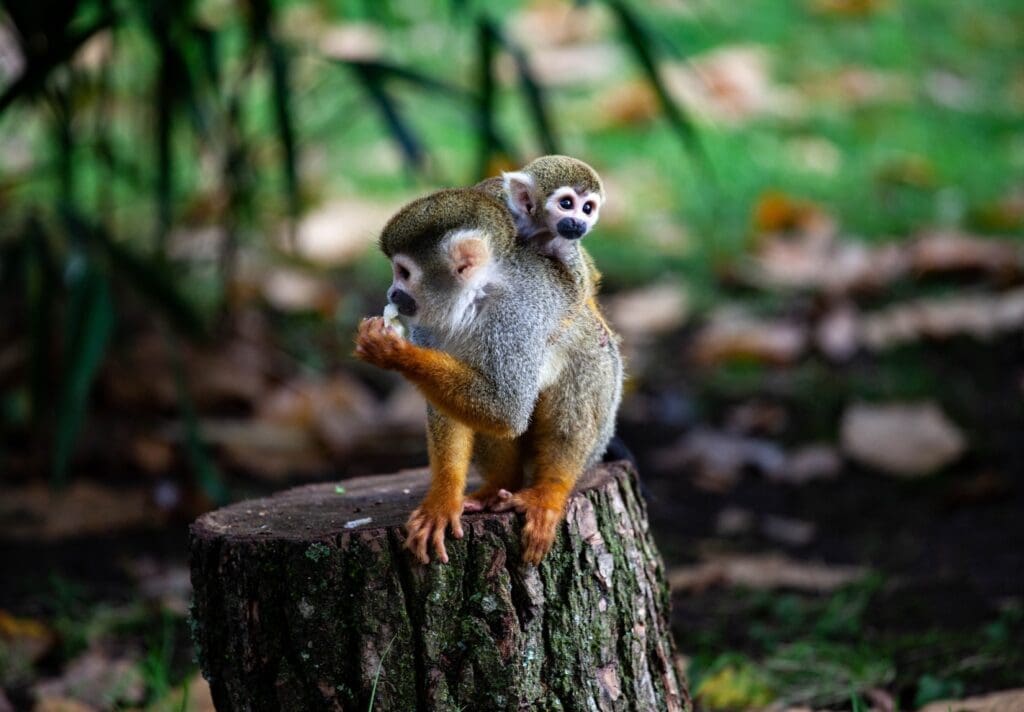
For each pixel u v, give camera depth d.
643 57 11.48
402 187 16.70
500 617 6.20
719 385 13.64
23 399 12.18
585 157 17.55
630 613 6.72
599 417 6.88
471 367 6.40
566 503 6.47
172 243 14.12
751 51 19.56
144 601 9.67
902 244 15.66
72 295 10.37
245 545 6.12
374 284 15.29
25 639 8.96
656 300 14.88
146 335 12.88
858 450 12.03
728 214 16.62
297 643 6.12
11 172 14.38
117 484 11.78
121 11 11.08
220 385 12.62
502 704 6.21
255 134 14.02
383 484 7.52
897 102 18.95
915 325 14.09
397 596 6.10
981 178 17.06
